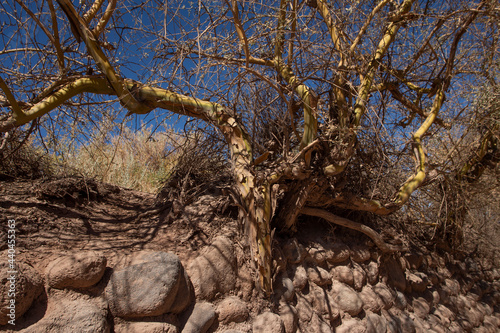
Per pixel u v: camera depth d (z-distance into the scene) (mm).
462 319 4609
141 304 2068
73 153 4148
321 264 3250
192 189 3250
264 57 3260
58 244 2299
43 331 1764
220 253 2582
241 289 2623
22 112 2479
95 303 2037
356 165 3455
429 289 4445
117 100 2719
